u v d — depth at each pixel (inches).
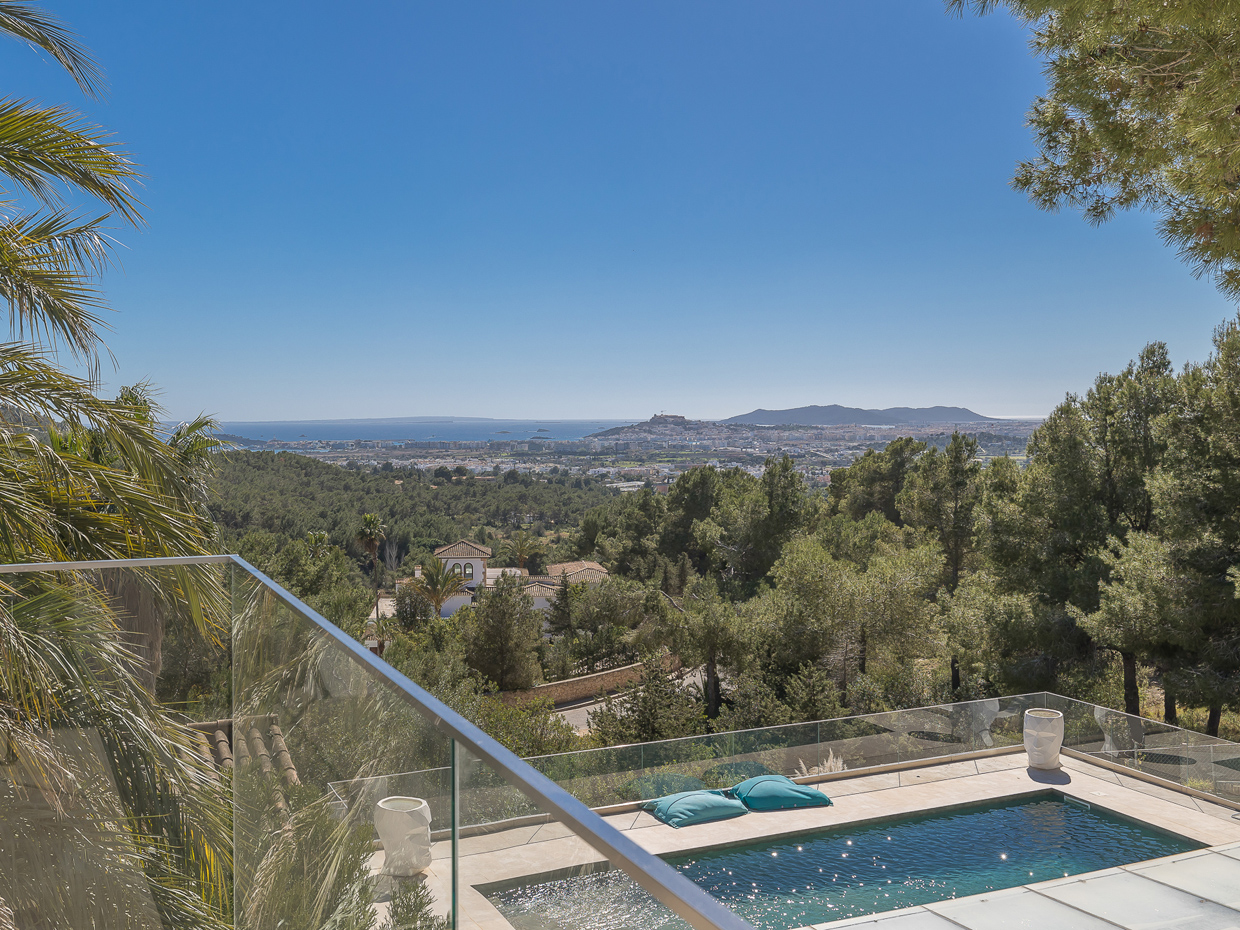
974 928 259.0
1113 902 274.7
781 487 1163.3
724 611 805.2
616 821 378.9
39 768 115.1
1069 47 221.9
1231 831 348.5
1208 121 188.7
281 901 87.4
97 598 117.6
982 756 451.2
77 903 110.8
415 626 1378.0
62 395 199.0
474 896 43.5
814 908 298.7
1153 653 548.1
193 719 115.3
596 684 1133.1
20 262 195.3
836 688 730.8
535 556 2485.2
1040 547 642.8
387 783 58.6
